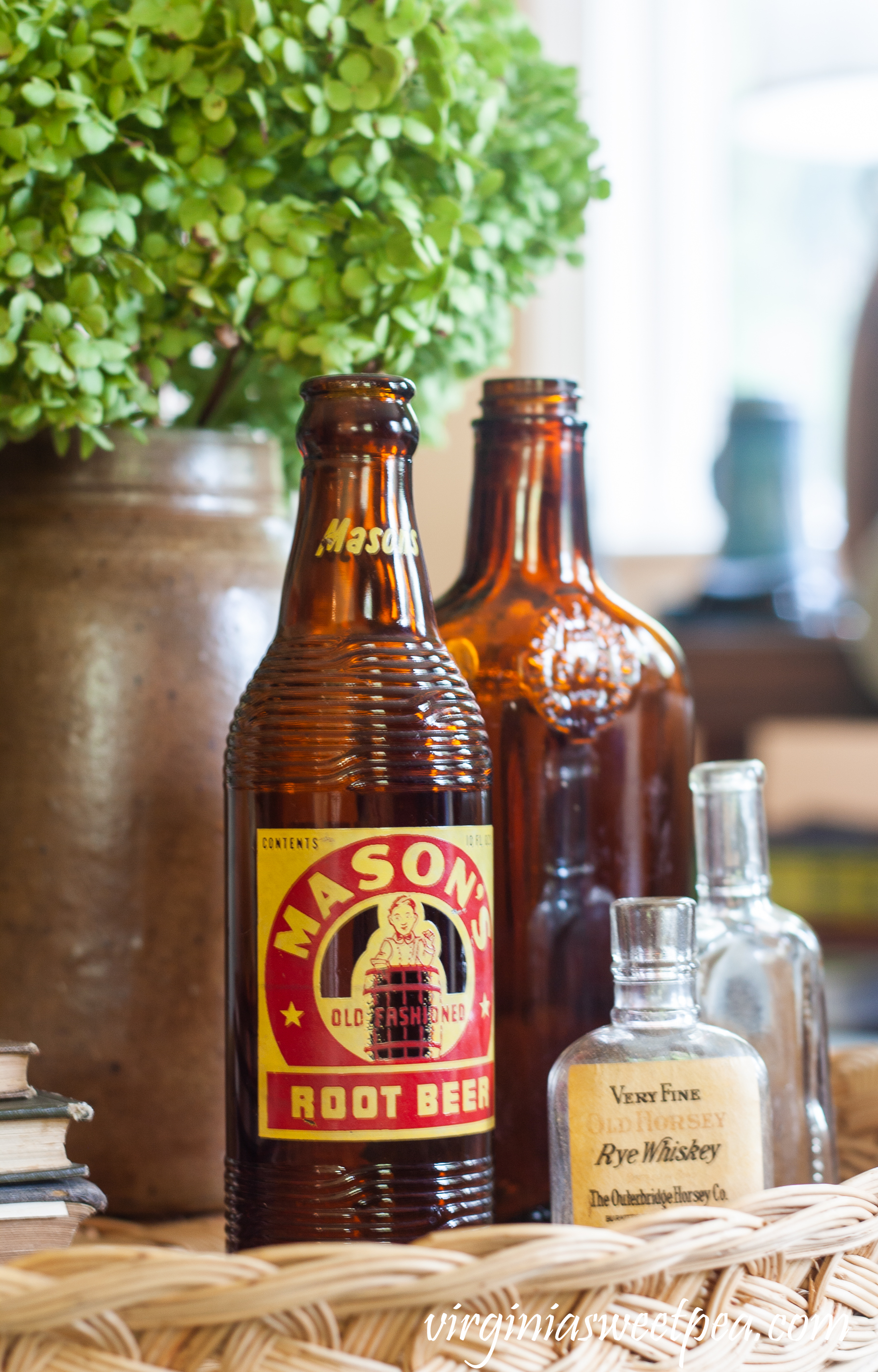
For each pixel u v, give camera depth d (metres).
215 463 0.63
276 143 0.59
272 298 0.58
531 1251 0.39
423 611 0.51
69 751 0.60
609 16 2.26
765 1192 0.45
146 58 0.56
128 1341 0.37
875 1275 0.48
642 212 2.29
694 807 0.61
